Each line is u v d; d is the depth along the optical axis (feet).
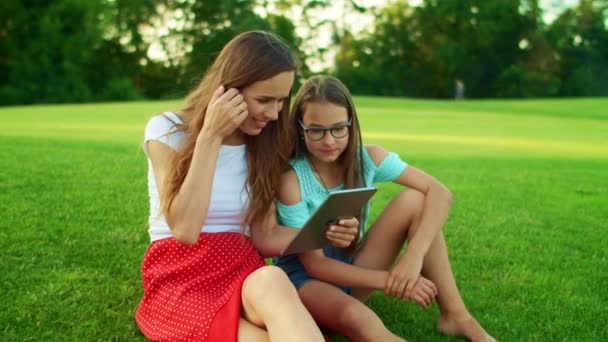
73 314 9.86
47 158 23.15
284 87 8.68
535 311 10.82
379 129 47.44
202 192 8.38
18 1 124.57
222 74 8.66
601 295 11.68
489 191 20.79
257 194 9.33
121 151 26.81
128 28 140.67
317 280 9.52
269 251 9.62
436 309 10.98
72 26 129.08
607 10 153.17
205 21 142.20
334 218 8.79
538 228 16.11
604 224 16.76
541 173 25.44
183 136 9.06
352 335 8.80
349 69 154.20
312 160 9.96
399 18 160.15
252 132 8.96
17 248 12.53
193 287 8.56
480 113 67.77
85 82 131.03
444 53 152.46
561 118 63.46
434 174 24.27
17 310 9.86
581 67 152.76
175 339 8.23
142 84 141.08
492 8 152.66
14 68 123.34
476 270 12.72
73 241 13.17
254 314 7.95
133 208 16.12
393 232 9.99
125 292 10.82
